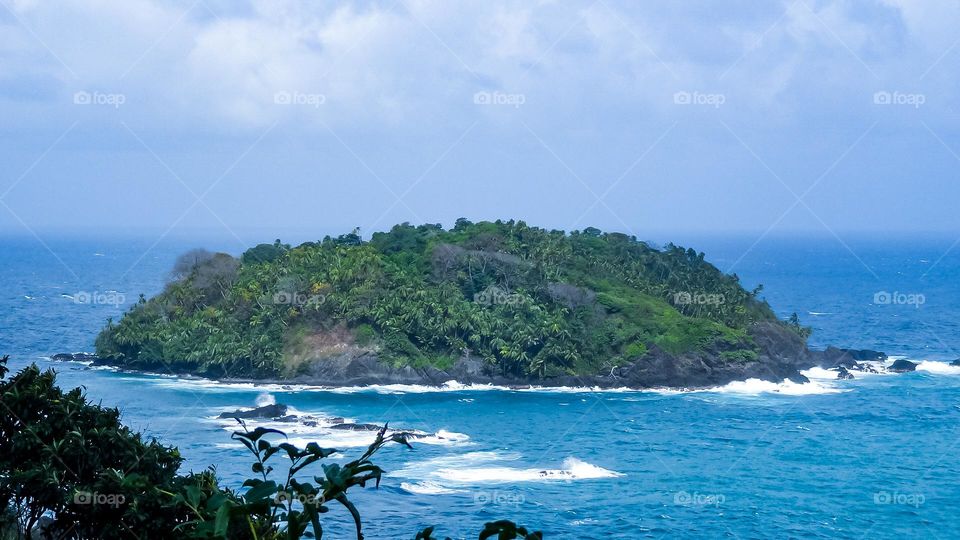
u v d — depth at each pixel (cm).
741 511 10269
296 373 16762
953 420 15212
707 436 13962
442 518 9244
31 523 3506
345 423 13638
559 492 10719
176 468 3881
